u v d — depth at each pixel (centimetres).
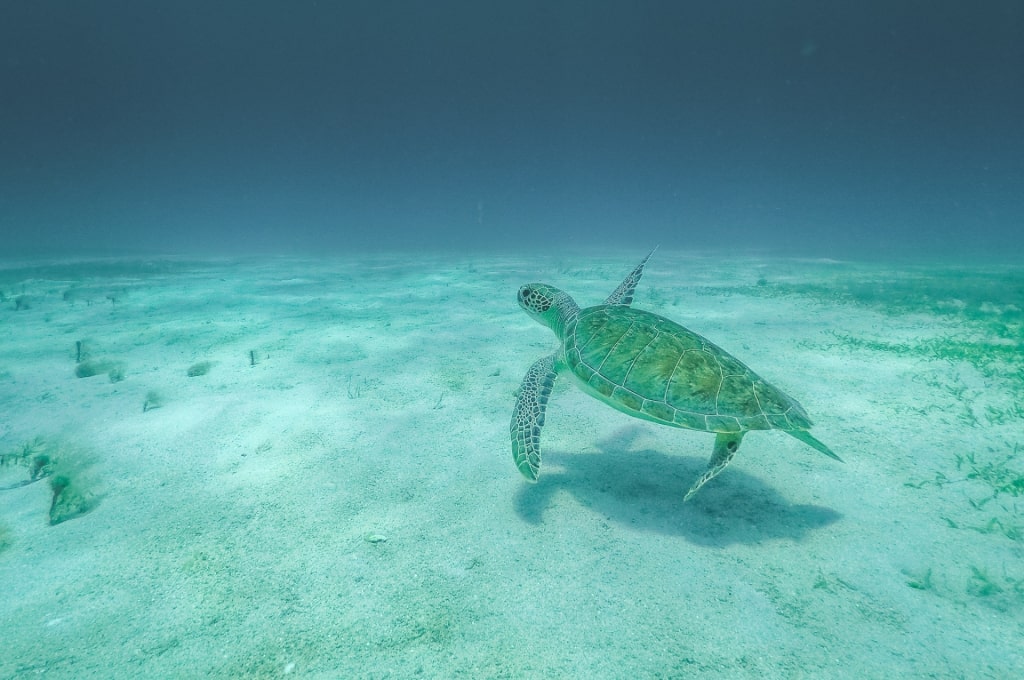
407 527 350
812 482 386
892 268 1930
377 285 1509
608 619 263
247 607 279
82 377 673
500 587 290
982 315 880
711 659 236
